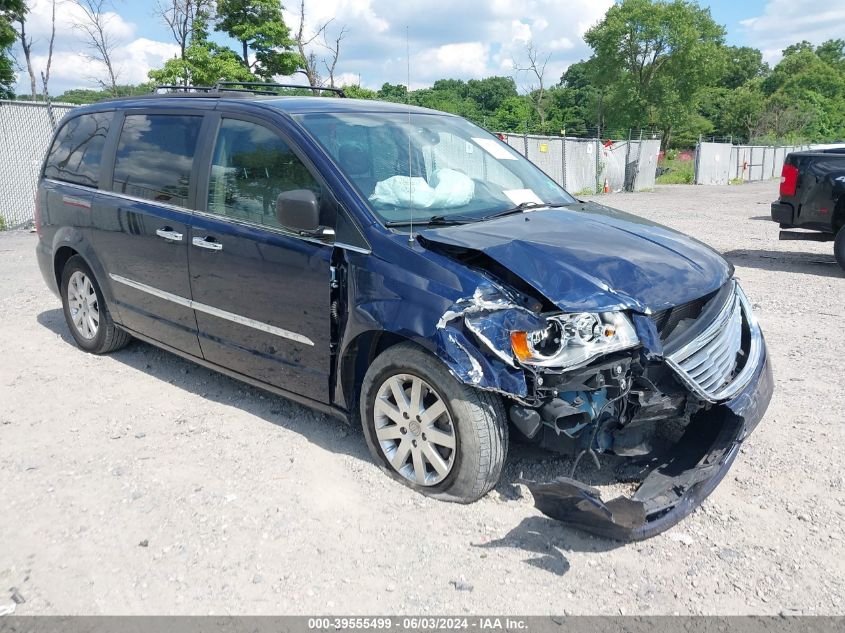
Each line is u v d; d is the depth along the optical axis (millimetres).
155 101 5211
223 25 26547
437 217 3973
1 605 2920
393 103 5102
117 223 5168
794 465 4094
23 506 3637
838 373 5551
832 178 9219
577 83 87875
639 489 3428
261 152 4324
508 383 3225
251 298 4285
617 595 3006
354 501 3678
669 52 60688
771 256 11094
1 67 25328
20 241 12227
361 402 3910
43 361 5762
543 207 4492
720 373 3629
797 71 105000
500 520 3508
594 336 3238
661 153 59875
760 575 3141
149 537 3379
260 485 3834
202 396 5047
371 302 3637
